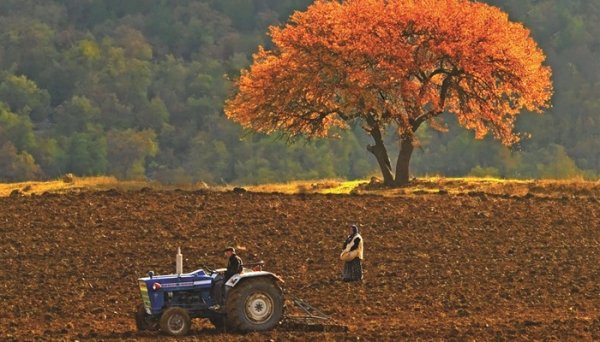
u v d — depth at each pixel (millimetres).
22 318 60344
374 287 67188
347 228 84312
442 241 80250
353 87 107125
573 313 59875
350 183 116438
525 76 109000
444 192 101938
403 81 108375
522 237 81688
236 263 53719
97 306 63344
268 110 110375
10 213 88312
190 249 78062
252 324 53094
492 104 112000
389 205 92938
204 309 53781
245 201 94000
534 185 106188
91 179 113312
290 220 86750
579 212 91000
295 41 110250
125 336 53531
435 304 62281
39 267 73188
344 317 58594
